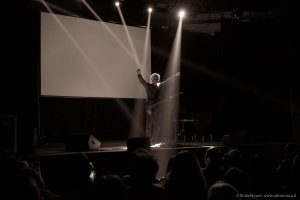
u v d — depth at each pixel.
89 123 8.16
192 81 9.02
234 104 8.41
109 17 7.97
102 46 7.43
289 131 8.24
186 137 8.45
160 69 8.62
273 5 8.09
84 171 2.60
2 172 2.73
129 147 5.34
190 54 8.98
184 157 2.41
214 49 9.01
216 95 8.95
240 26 8.38
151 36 8.55
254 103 8.51
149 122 6.43
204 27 9.08
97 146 5.54
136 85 7.82
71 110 7.94
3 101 5.01
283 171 3.51
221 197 1.76
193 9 8.25
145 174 2.29
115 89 7.56
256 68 8.48
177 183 2.36
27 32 5.16
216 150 3.26
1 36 5.02
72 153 4.95
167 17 8.51
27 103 5.11
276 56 8.38
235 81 8.41
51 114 7.67
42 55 6.74
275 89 8.44
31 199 1.97
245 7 8.28
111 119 8.46
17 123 5.01
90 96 7.28
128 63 7.73
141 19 8.40
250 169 2.79
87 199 2.55
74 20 7.12
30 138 5.05
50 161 4.79
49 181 4.77
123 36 7.68
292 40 7.16
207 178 3.20
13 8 5.09
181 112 8.84
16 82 5.08
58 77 6.92
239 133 6.68
